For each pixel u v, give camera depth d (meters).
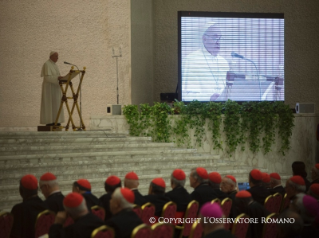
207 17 26.38
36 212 9.09
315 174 14.21
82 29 26.30
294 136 23.78
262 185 12.26
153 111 22.31
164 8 30.94
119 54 25.86
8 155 16.17
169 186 17.97
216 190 11.80
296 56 31.00
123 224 7.67
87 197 10.16
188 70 26.31
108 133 20.05
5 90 25.56
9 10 25.75
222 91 26.50
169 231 8.38
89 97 26.20
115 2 26.31
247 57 26.69
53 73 20.03
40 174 15.80
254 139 23.25
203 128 22.95
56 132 18.20
